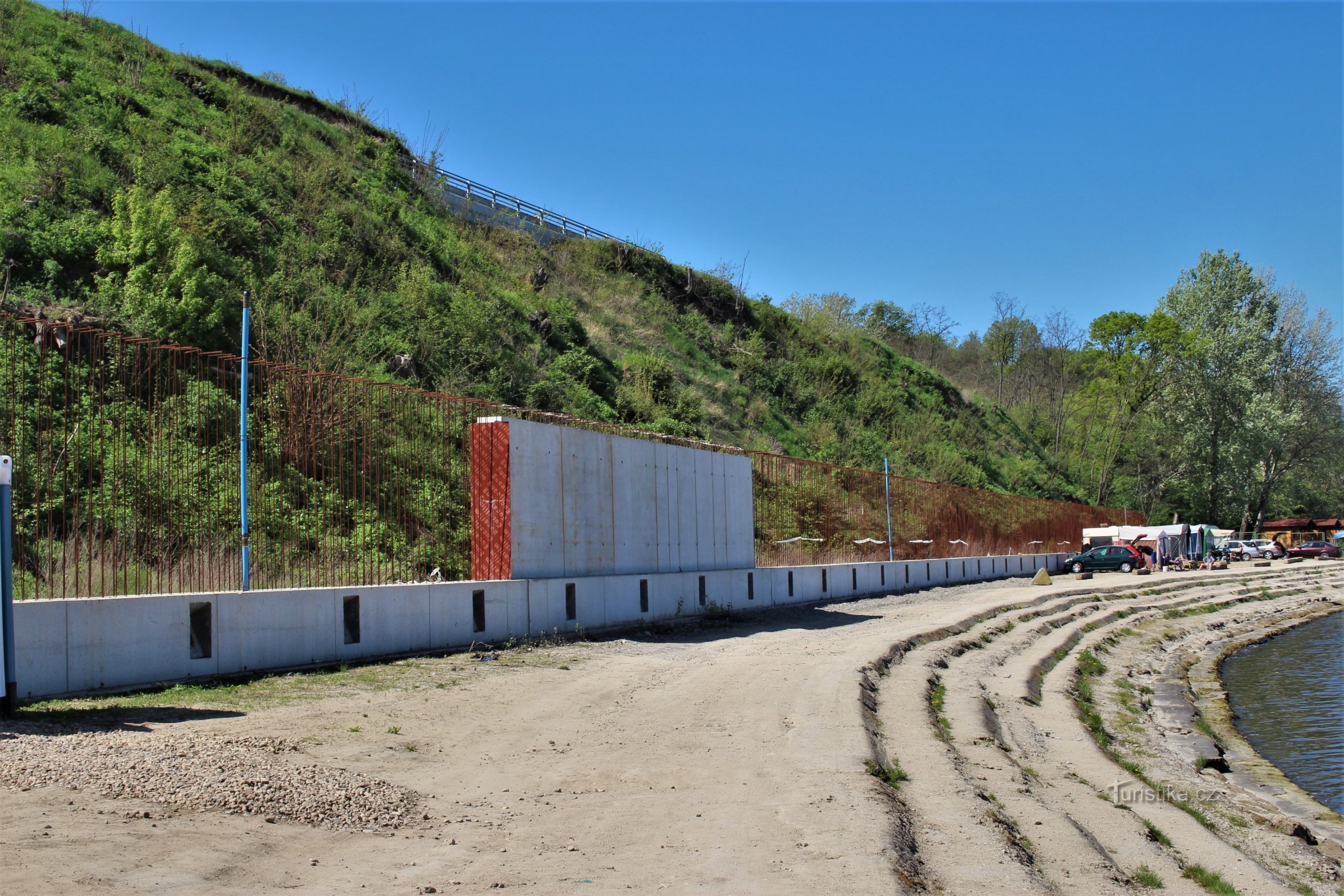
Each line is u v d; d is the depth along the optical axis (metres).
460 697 11.49
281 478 14.82
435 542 17.03
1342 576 51.47
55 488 14.03
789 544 27.80
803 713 11.20
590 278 47.78
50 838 5.39
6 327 13.18
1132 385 76.56
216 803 6.38
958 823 7.54
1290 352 72.12
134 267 23.20
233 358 13.54
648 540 20.52
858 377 56.12
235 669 11.86
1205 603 35.91
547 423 17.78
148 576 12.17
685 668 14.48
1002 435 66.56
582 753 9.10
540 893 5.34
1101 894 6.53
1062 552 49.94
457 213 44.91
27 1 36.50
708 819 7.04
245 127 35.56
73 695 10.21
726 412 42.72
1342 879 8.53
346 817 6.53
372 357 26.81
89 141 28.00
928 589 33.41
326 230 32.19
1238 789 12.00
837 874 5.87
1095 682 19.03
